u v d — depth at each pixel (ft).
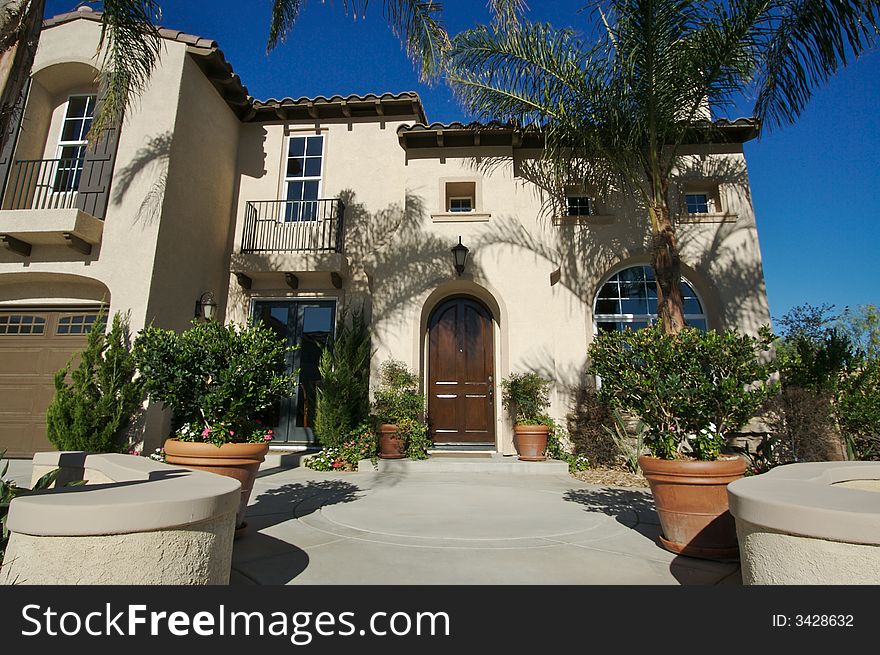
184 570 7.22
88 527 6.56
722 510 12.01
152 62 22.99
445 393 31.76
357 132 37.14
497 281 30.86
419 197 32.48
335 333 33.12
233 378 13.67
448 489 21.18
